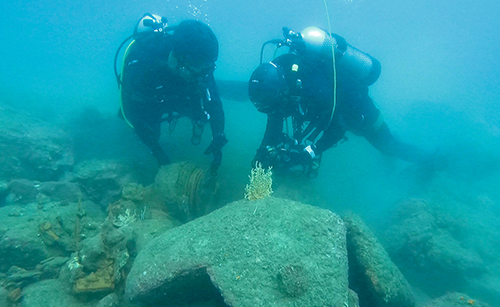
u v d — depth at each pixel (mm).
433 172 5977
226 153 6129
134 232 3566
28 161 5195
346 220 3061
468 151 6773
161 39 4465
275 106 4078
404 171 6234
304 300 2049
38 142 5332
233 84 8188
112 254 3020
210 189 4375
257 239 2396
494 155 6555
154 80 4367
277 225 2525
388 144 5863
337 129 4527
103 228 3229
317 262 2287
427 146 7055
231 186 5062
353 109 4746
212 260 2318
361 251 2781
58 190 4559
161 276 2361
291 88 4031
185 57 3811
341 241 2504
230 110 8617
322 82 4207
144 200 4391
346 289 2195
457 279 3875
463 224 4543
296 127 4504
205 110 4438
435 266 3918
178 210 4301
